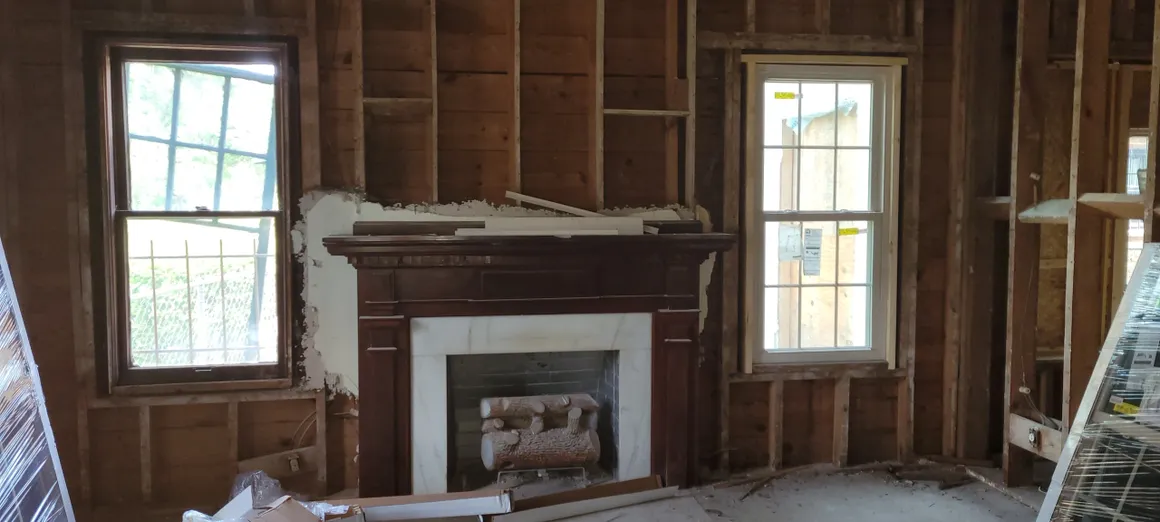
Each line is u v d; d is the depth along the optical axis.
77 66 3.42
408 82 3.73
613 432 3.81
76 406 3.56
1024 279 3.65
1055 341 4.21
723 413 3.99
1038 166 3.98
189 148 3.70
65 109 3.43
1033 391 4.08
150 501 3.66
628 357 3.69
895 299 4.07
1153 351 2.62
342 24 3.65
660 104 3.91
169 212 3.56
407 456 3.54
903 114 3.99
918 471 3.99
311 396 3.71
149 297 3.67
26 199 3.49
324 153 3.67
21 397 2.20
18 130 3.45
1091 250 3.23
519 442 3.58
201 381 3.64
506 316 3.57
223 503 3.71
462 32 3.76
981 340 4.11
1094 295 3.26
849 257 4.11
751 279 3.95
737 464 4.10
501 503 3.20
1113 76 4.01
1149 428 2.56
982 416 4.15
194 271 3.71
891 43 3.93
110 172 3.51
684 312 3.68
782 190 4.02
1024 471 3.77
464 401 3.94
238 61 3.60
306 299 3.68
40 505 2.21
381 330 3.48
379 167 3.73
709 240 3.59
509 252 3.48
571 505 3.39
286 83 3.59
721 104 3.95
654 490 3.59
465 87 3.78
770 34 3.87
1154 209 2.83
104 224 3.50
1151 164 2.83
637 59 3.88
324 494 3.75
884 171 4.04
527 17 3.79
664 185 3.94
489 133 3.81
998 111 4.02
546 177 3.85
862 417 4.18
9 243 3.46
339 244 3.35
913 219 4.02
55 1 3.46
